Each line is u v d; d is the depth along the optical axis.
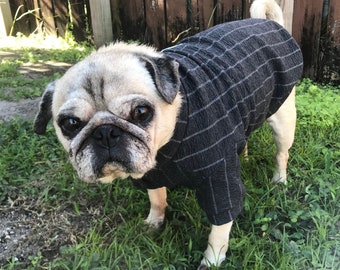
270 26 0.43
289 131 0.46
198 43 0.39
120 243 0.42
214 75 0.35
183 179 0.35
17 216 0.47
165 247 0.40
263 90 0.39
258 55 0.39
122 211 0.46
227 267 0.38
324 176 0.49
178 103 0.31
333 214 0.44
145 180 0.37
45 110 0.35
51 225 0.45
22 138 0.58
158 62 0.31
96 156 0.29
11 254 0.42
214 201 0.35
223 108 0.34
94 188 0.49
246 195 0.46
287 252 0.39
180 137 0.32
